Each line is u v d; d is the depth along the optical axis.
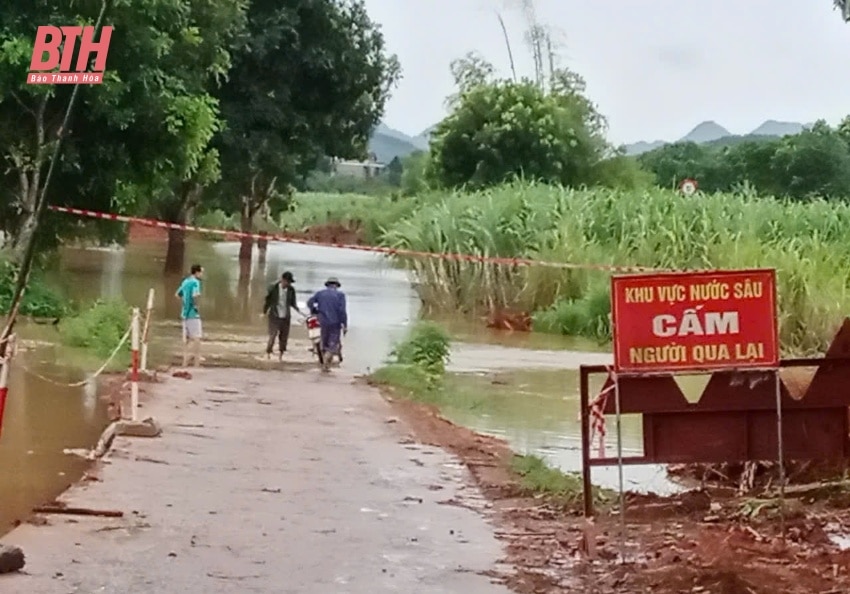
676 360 8.03
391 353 20.48
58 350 17.62
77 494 9.16
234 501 9.32
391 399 16.30
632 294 8.05
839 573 7.56
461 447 12.62
